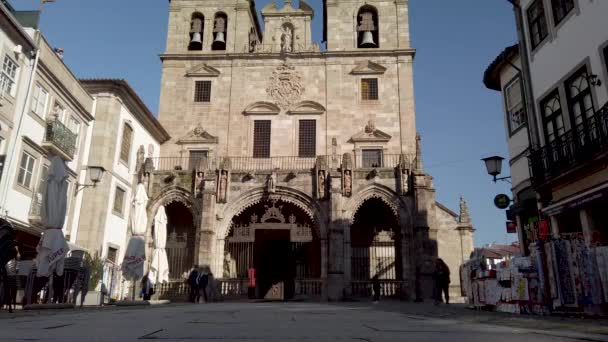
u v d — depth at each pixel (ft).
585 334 20.13
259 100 128.67
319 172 107.96
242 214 115.75
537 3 67.41
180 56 132.36
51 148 82.99
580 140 54.39
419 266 99.60
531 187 68.95
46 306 50.44
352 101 127.13
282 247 121.29
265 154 124.98
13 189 74.08
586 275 37.29
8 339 15.75
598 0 53.83
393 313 40.32
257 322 26.37
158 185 110.52
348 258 102.58
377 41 135.85
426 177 107.34
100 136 97.76
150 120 117.70
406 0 135.33
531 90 68.28
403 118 125.08
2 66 71.05
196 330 20.59
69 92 89.66
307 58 131.13
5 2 84.64
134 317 31.32
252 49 140.05
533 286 42.19
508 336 18.88
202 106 129.08
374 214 117.80
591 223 51.78
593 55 54.65
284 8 138.72
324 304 72.90
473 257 56.34
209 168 122.01
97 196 94.32
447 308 56.90
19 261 59.16
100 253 93.61
